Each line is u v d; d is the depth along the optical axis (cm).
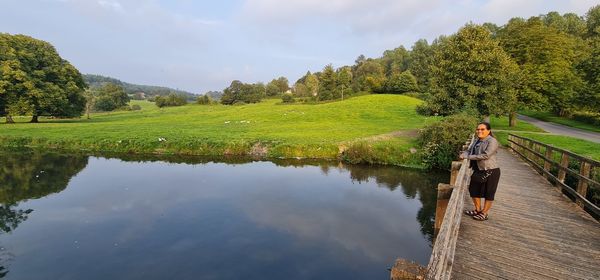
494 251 661
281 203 1515
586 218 854
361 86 8950
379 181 1938
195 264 968
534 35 3747
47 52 5306
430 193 1688
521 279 559
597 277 567
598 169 1108
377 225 1261
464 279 558
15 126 4197
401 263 390
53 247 1080
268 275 910
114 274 912
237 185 1838
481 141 807
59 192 1702
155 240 1131
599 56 3981
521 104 3544
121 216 1358
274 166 2394
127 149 2981
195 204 1503
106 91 11225
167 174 2122
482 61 2825
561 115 4944
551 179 1300
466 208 922
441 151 2242
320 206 1477
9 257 1011
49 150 3019
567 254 651
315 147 2756
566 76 3759
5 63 4666
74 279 891
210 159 2669
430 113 3197
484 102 2838
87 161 2567
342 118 4875
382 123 4325
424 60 10075
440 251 365
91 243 1109
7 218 1343
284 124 4378
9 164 2417
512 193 1098
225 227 1241
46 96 4941
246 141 2966
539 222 822
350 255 1027
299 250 1059
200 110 7575
